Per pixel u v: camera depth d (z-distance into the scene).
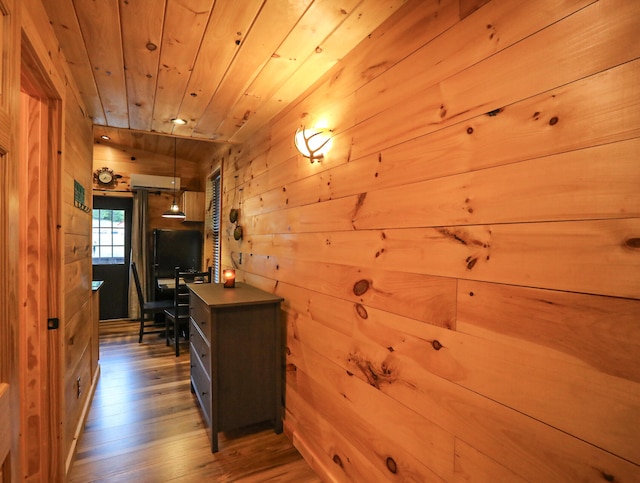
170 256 5.32
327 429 1.87
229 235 3.86
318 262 1.96
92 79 2.01
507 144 0.98
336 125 1.81
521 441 0.93
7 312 0.86
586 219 0.80
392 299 1.40
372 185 1.53
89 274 2.69
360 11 1.40
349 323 1.68
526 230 0.92
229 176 3.89
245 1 1.33
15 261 0.91
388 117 1.44
